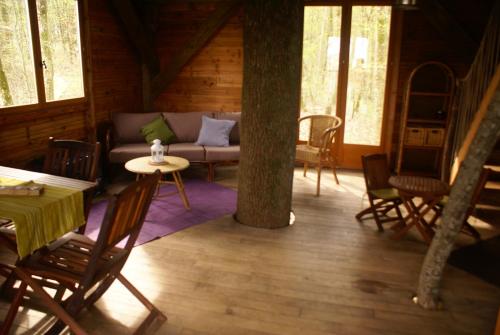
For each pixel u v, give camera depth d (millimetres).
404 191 3457
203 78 6281
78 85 4809
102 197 4508
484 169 3510
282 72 3459
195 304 2600
